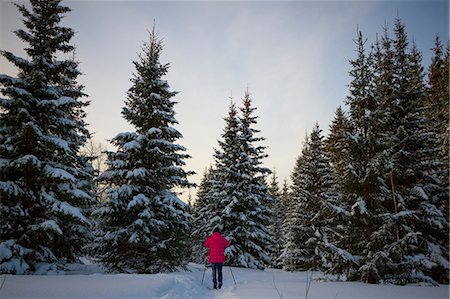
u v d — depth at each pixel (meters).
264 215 19.50
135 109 14.19
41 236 10.11
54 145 10.80
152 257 12.22
